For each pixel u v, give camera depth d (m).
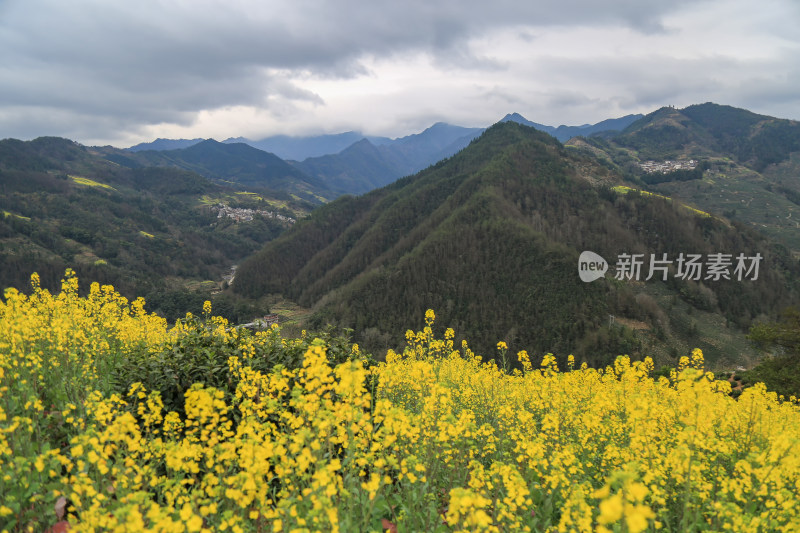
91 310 12.37
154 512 3.71
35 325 8.97
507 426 8.66
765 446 9.23
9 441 5.75
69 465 4.58
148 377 7.05
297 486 4.93
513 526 4.77
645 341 107.75
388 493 5.93
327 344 8.37
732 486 5.95
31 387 7.46
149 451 5.28
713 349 113.56
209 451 4.92
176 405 6.96
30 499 5.12
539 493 6.62
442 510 5.85
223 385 7.16
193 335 8.28
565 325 111.06
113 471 4.73
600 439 8.64
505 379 12.83
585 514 4.64
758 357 111.75
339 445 6.41
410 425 5.96
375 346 113.38
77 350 8.98
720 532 5.56
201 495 4.59
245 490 4.46
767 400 13.74
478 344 110.38
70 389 7.54
